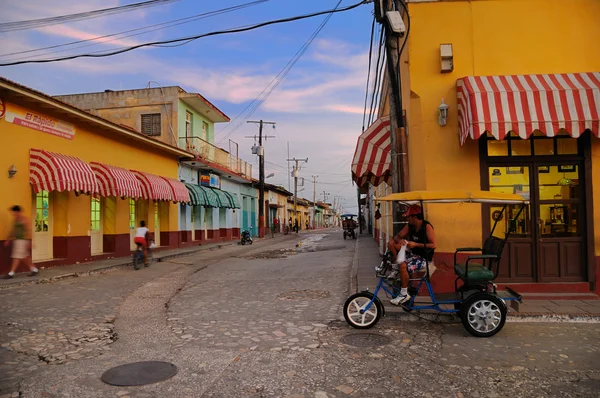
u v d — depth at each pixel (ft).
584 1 29.40
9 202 39.11
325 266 47.06
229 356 18.13
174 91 81.61
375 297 22.56
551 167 28.94
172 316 25.53
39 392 14.42
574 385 14.93
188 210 81.71
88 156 50.39
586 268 28.22
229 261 56.18
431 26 29.73
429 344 19.69
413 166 29.89
